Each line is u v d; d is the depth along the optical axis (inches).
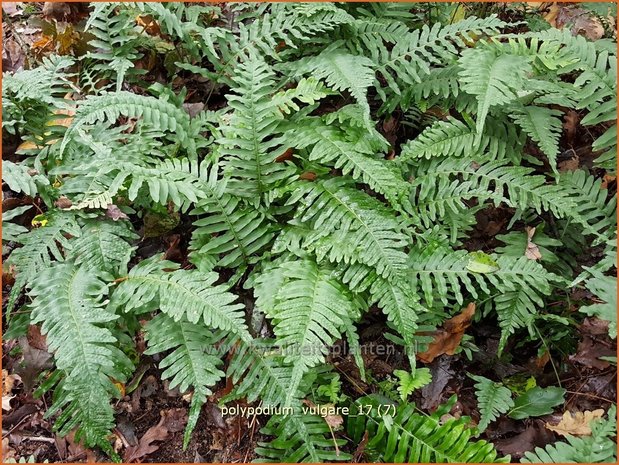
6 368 47.9
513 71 47.2
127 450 46.0
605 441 41.5
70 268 46.0
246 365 45.1
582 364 48.5
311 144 50.1
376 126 55.4
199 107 54.8
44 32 55.3
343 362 48.3
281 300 43.9
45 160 50.9
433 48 52.4
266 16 53.7
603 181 53.0
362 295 46.8
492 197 48.2
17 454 45.7
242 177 49.2
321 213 46.6
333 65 49.9
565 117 55.6
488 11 59.4
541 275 46.4
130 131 53.2
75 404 42.3
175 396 47.8
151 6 50.4
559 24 60.8
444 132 50.8
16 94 50.4
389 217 45.9
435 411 44.9
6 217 47.1
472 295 48.6
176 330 44.9
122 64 52.5
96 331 43.0
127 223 49.8
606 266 43.8
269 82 48.1
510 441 45.5
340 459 43.4
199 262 47.2
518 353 50.1
